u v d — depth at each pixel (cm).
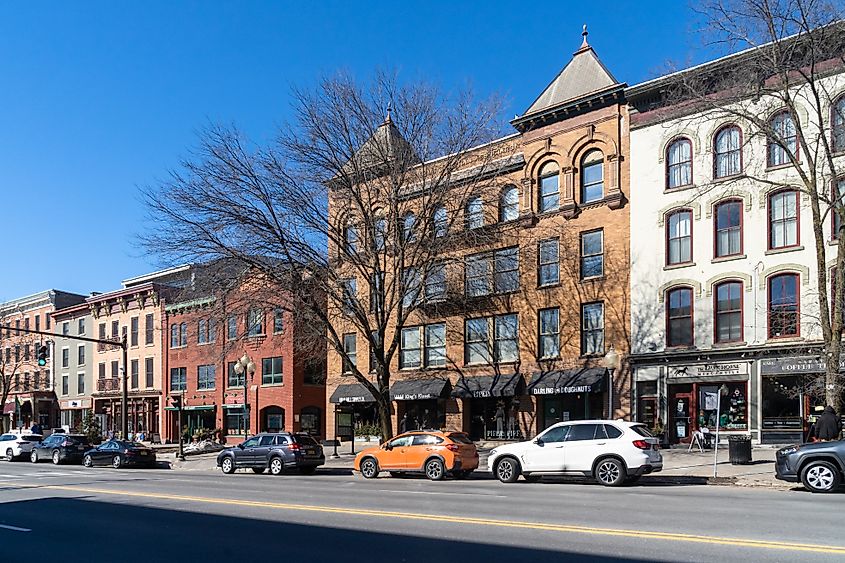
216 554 1023
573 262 3284
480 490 1856
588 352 3222
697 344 2905
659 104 3097
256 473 2850
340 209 3081
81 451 3800
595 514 1310
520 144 3444
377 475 2416
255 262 2762
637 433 1966
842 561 879
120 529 1276
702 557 908
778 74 2356
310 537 1128
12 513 1534
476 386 3481
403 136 2945
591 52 3412
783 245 2762
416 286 3158
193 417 5350
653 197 3078
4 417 7094
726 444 2819
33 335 7019
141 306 5831
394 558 953
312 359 4188
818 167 2634
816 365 2578
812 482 1716
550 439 2050
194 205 2714
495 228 3228
